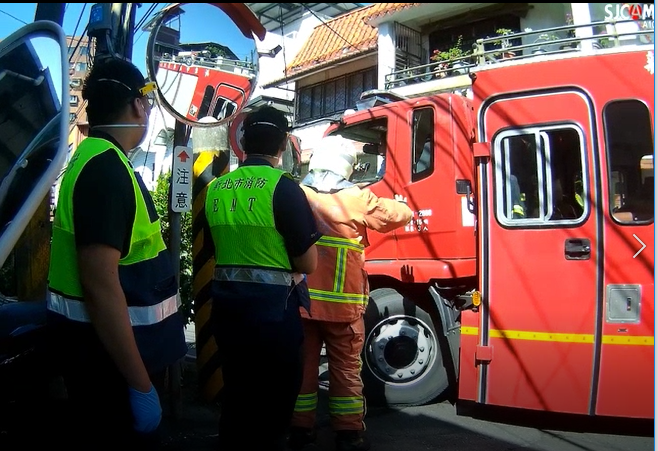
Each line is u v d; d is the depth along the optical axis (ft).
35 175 6.76
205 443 12.33
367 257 16.20
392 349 15.51
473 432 13.53
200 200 14.65
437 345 15.40
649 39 14.71
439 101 15.29
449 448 12.51
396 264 15.53
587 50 13.79
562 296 12.78
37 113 7.70
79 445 6.63
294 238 8.71
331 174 12.28
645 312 12.19
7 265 12.60
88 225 6.17
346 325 11.66
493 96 13.82
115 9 12.84
